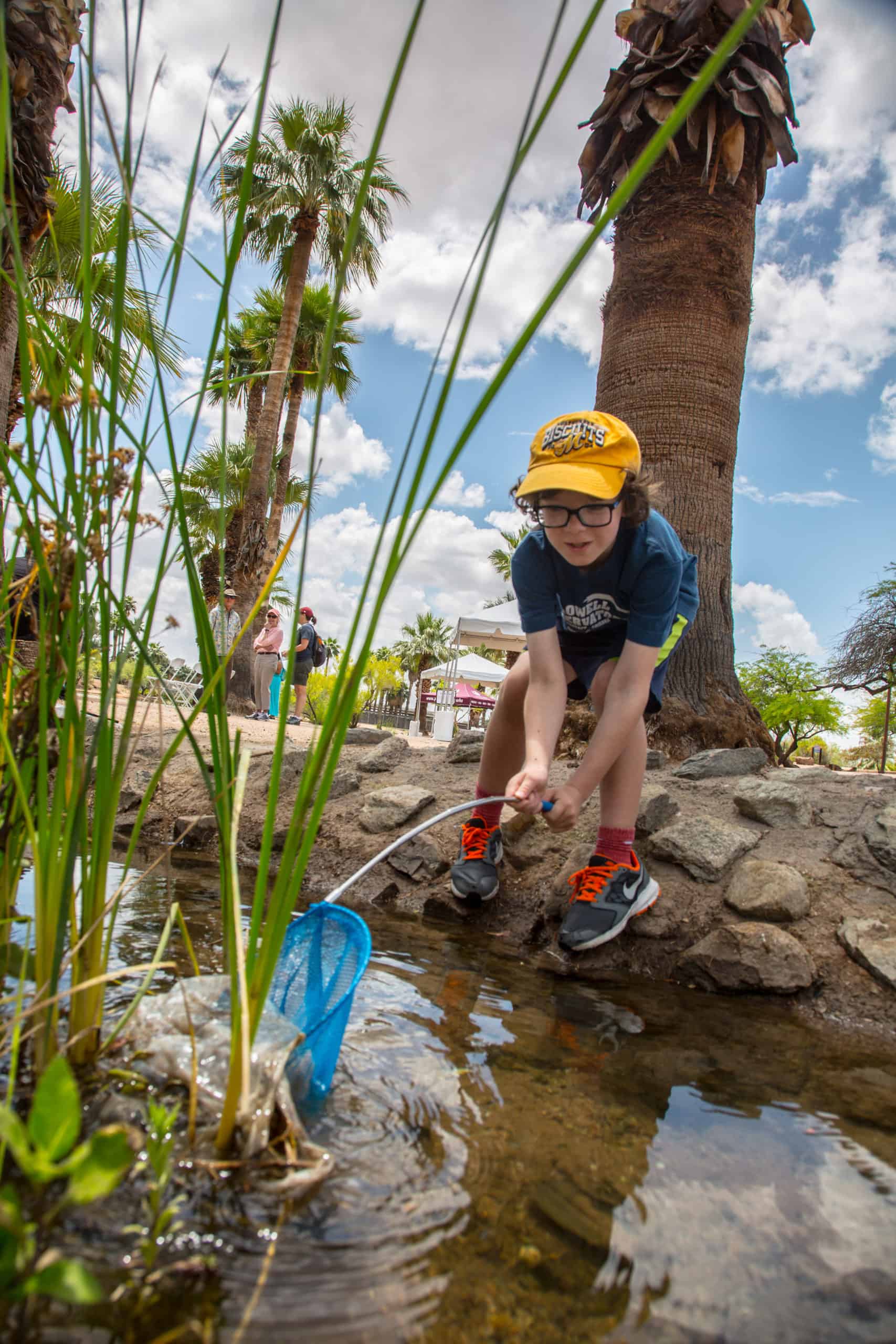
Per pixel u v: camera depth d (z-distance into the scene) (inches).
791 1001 79.7
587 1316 32.5
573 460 78.2
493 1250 36.1
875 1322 33.2
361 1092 49.7
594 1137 47.4
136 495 45.3
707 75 27.6
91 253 43.7
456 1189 40.4
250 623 48.3
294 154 558.6
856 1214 41.4
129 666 56.2
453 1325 31.3
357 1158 42.1
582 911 87.7
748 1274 35.9
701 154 200.2
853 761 1198.9
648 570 83.9
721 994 81.6
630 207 207.3
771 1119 52.3
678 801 116.0
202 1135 41.3
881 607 712.4
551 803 78.5
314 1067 47.6
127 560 46.2
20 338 44.6
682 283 199.8
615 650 95.0
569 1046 61.9
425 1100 49.6
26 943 44.0
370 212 584.4
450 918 102.1
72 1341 28.6
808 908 89.0
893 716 1148.5
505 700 99.2
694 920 90.4
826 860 96.6
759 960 81.4
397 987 71.4
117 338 42.8
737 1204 41.6
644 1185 42.6
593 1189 41.8
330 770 41.9
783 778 125.3
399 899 107.7
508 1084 53.6
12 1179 36.5
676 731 182.2
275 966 43.7
